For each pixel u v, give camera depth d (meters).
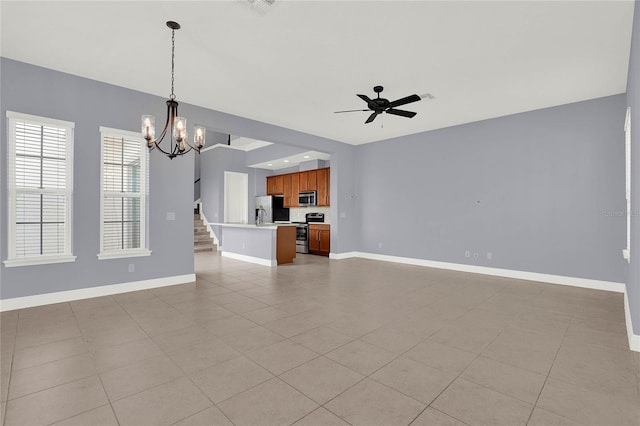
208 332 2.90
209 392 1.94
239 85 4.19
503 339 2.77
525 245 5.16
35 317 3.25
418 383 2.06
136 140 4.35
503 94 4.45
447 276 5.39
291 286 4.66
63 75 3.79
